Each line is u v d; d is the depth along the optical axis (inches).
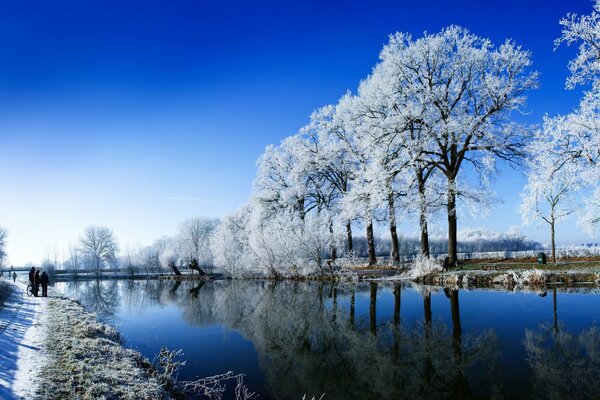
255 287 1428.4
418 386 390.0
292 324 724.7
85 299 1352.1
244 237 1977.1
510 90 1024.9
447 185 1117.1
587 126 773.3
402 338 559.8
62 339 456.1
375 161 1173.1
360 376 427.8
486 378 389.7
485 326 572.4
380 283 1145.4
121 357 421.7
